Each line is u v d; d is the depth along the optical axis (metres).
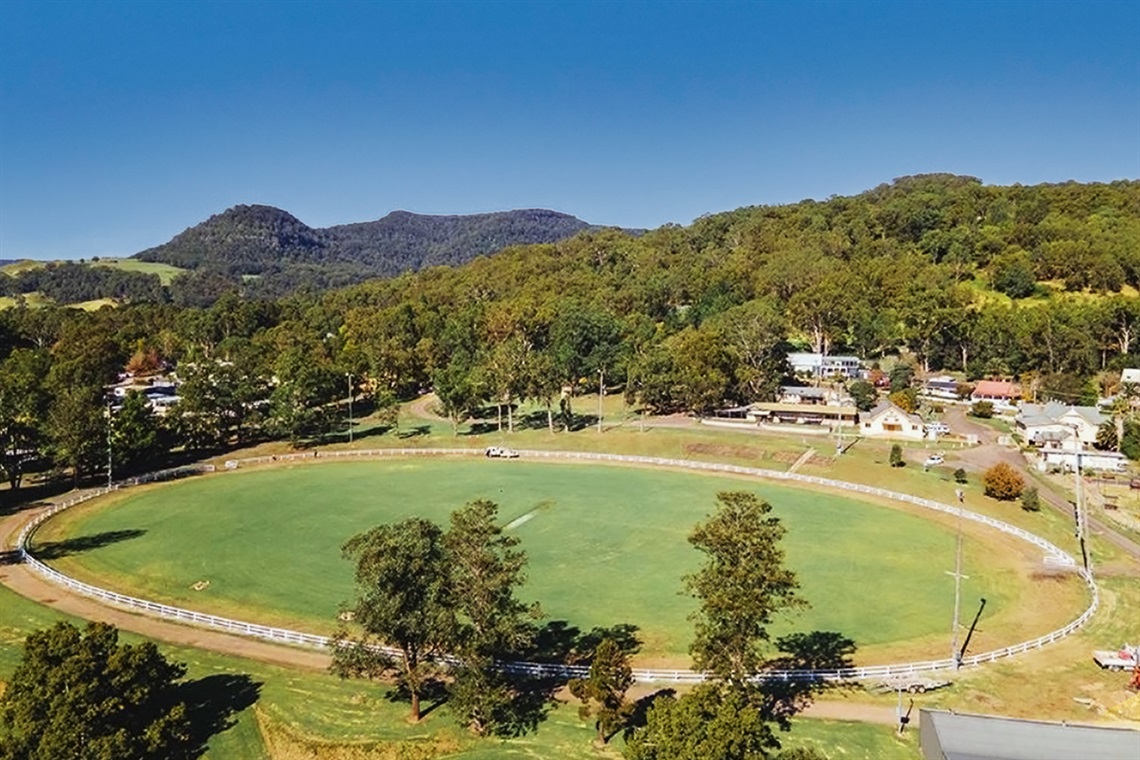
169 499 107.56
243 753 47.25
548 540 88.25
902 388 167.75
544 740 47.38
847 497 104.62
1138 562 78.81
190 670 56.75
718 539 44.47
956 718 44.25
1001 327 183.25
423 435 150.25
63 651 44.75
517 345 174.12
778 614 66.69
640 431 143.50
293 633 62.28
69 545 87.25
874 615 66.44
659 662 58.28
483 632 48.41
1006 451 125.81
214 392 141.88
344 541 88.25
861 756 45.09
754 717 35.09
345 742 47.12
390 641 48.22
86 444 112.62
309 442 145.75
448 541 48.56
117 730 43.69
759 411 151.12
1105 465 115.19
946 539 86.38
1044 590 71.62
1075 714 49.78
